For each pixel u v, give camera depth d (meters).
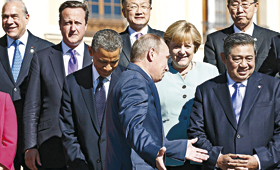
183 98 4.34
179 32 4.21
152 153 2.84
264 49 4.99
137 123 2.96
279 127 3.90
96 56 3.87
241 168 3.78
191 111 4.13
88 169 4.00
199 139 3.97
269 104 3.95
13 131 4.40
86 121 4.03
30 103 4.44
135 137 2.92
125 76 3.26
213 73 4.45
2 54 5.00
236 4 4.95
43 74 4.48
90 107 4.04
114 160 3.28
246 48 3.89
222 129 3.97
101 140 4.01
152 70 3.36
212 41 5.07
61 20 4.55
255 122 3.92
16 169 4.82
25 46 5.08
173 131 4.30
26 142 4.36
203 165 3.91
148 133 2.96
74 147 4.01
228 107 3.99
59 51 4.58
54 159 4.37
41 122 4.42
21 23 5.00
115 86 3.27
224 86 4.07
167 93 4.35
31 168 4.42
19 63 5.01
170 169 4.29
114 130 3.26
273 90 3.98
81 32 4.54
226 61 3.99
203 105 4.08
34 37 5.16
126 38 5.02
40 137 4.38
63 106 4.11
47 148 4.38
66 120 4.08
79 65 4.60
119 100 3.14
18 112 4.85
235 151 3.91
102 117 4.05
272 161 3.79
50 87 4.44
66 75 4.56
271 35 5.07
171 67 4.44
